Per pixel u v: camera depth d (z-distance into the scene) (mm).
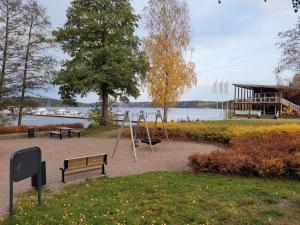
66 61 24203
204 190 7730
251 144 12234
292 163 9148
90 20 23656
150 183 8547
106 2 24750
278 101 45219
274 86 46469
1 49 23219
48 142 18969
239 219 5668
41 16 24781
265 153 10211
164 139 19531
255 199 6891
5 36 23281
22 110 24578
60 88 24531
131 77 23875
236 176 9578
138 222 5648
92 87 22359
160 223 5586
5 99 23297
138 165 11812
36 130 23422
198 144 17484
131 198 7164
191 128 19219
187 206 6398
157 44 28141
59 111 54250
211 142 17969
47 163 12180
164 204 6609
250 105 51938
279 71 20969
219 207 6324
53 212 6207
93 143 18266
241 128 17906
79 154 14414
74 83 22516
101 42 24609
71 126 26141
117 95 25875
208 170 10016
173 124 20969
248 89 54812
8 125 23812
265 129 17344
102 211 6230
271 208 6238
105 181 9031
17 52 23812
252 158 9656
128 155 14039
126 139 20031
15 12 23406
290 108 44281
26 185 8781
